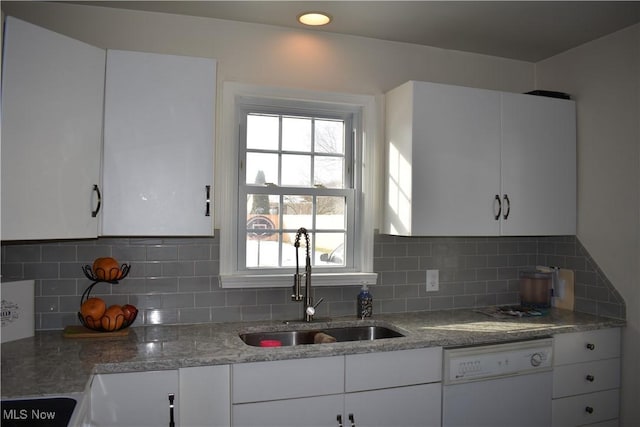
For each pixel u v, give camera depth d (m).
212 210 2.27
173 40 2.48
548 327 2.49
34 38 1.83
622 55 2.64
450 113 2.59
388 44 2.85
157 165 2.18
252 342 2.41
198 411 1.91
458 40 2.83
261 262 2.68
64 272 2.33
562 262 3.01
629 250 2.61
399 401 2.17
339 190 2.80
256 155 2.68
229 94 2.54
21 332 2.16
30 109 1.81
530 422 2.42
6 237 1.72
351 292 2.77
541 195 2.79
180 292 2.48
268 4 2.37
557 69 3.04
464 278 3.01
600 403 2.60
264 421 1.97
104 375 1.80
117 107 2.13
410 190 2.50
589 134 2.83
